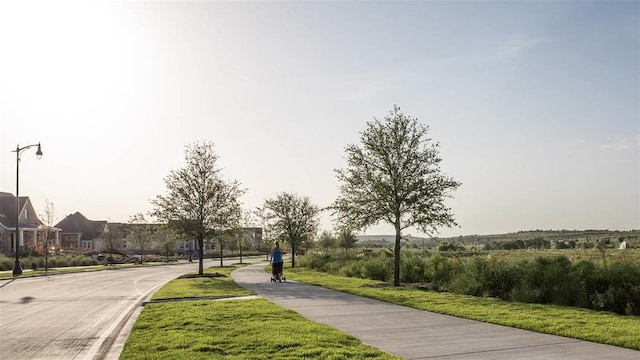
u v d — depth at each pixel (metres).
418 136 21.12
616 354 7.97
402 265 24.00
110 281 28.28
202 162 31.56
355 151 21.38
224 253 93.31
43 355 8.89
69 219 89.88
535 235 109.44
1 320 13.07
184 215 30.94
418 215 20.59
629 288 12.63
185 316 11.85
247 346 8.49
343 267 30.95
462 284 17.59
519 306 13.37
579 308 12.98
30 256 48.94
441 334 9.72
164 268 46.38
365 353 7.93
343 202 21.62
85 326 11.98
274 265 23.83
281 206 43.06
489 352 8.20
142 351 8.38
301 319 11.42
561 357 7.82
